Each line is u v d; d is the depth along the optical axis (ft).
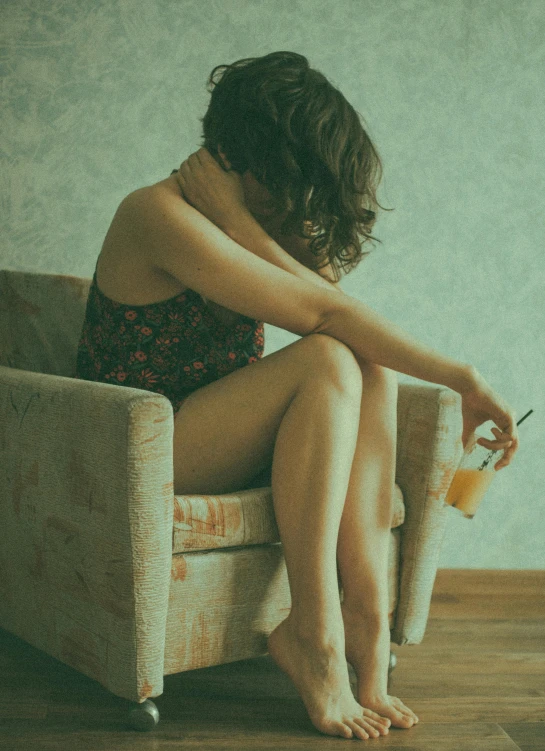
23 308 5.08
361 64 6.39
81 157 6.13
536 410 6.80
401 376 6.44
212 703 4.10
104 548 3.51
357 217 4.35
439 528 4.57
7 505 4.18
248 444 3.99
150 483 3.40
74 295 5.27
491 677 4.68
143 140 6.20
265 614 3.97
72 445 3.66
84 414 3.57
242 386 3.97
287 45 6.30
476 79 6.57
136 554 3.41
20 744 3.53
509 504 6.77
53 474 3.80
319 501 3.65
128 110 6.16
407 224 6.54
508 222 6.69
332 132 4.13
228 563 3.81
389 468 4.12
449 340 6.66
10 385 4.15
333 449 3.68
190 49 6.20
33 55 6.00
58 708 3.96
